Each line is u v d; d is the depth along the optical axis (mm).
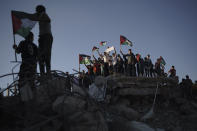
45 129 4418
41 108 4984
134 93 8453
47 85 5605
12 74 5910
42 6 6551
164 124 6066
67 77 6129
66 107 4742
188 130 5590
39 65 6457
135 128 5156
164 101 8883
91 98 5168
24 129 4242
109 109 5719
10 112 4848
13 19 5988
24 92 4930
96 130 4496
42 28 6535
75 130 4371
